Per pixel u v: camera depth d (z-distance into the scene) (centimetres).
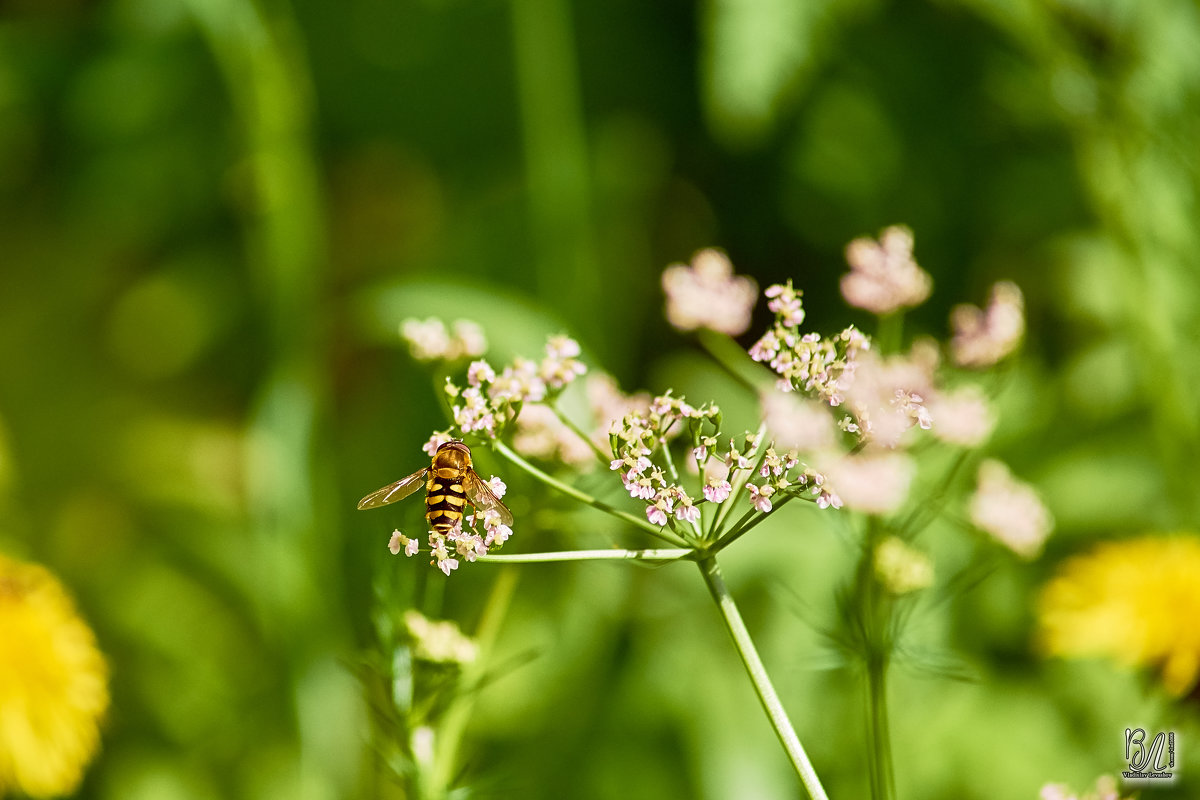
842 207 56
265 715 49
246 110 50
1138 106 47
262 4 53
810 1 47
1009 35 49
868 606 37
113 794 48
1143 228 47
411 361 55
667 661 47
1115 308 50
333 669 47
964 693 45
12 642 42
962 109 56
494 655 47
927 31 55
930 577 37
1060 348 53
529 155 51
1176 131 47
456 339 37
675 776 46
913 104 56
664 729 46
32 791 41
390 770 37
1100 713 45
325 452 49
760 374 38
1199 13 48
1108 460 48
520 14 50
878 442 35
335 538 49
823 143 56
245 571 56
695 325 37
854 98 56
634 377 56
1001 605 46
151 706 51
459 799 37
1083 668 45
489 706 47
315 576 48
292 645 47
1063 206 54
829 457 35
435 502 37
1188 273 47
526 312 48
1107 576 43
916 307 55
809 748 45
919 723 45
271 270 49
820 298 56
